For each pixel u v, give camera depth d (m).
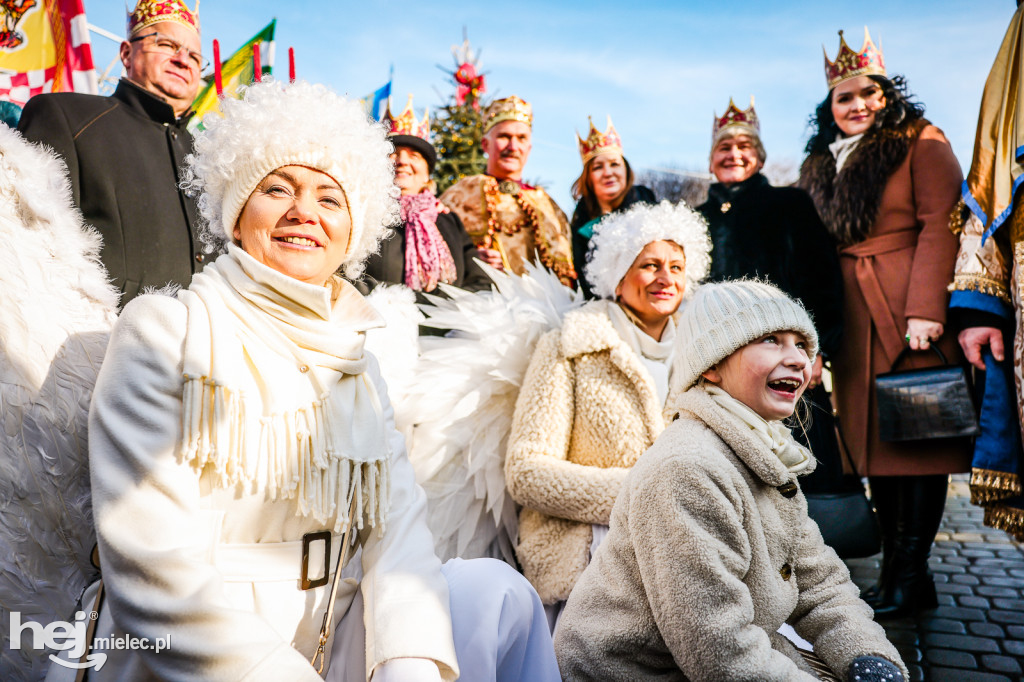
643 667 1.51
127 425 1.08
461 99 10.23
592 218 4.03
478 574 1.33
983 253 2.87
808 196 3.46
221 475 1.11
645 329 2.52
